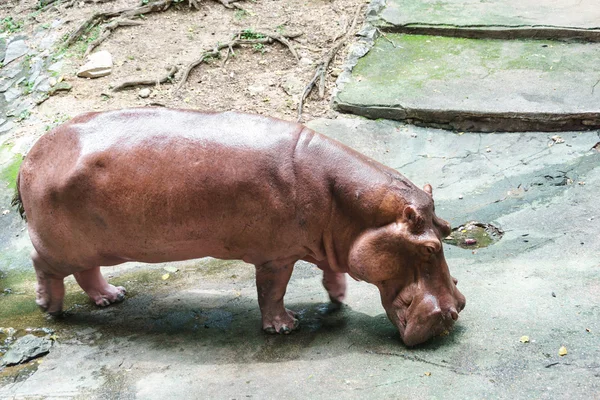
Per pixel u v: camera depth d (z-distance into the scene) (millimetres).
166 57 9211
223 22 9969
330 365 4250
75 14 10188
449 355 4176
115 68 9039
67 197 4500
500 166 7129
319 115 8078
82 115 4723
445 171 7184
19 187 4859
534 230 5969
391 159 7465
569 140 7371
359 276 4328
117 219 4465
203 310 5266
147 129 4449
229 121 4469
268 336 4738
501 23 9273
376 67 8773
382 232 4207
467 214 6418
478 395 3727
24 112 8523
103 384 4316
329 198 4316
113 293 5516
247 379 4195
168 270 6121
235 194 4285
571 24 9094
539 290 4766
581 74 8234
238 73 8930
